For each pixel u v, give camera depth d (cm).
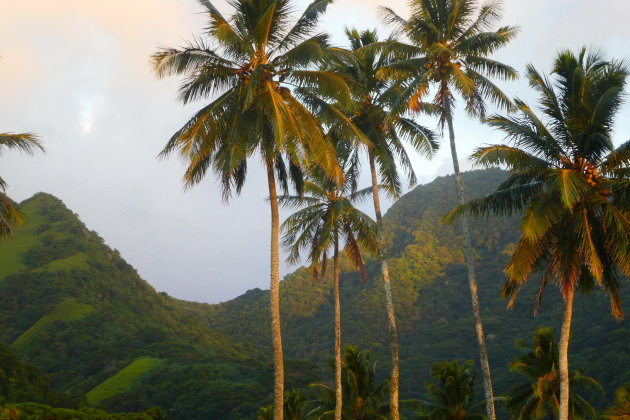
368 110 2964
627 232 2023
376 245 3391
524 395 3681
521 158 2164
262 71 2097
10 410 2670
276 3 2111
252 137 2119
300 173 2464
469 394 3759
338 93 2070
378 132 2956
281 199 3397
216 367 13825
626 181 2030
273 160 2294
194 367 14050
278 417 2088
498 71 2720
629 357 8844
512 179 2348
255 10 2175
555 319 15225
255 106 2130
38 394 10162
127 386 13688
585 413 3491
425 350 17562
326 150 2075
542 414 3409
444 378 3816
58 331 19238
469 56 2748
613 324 12456
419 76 2700
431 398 3822
